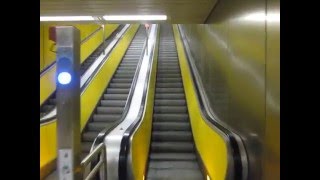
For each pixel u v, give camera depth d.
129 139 3.81
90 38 9.04
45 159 4.42
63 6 4.73
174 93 7.76
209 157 4.19
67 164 1.91
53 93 6.80
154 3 4.64
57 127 1.92
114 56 8.80
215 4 4.79
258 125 2.67
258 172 2.66
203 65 6.50
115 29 11.59
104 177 3.31
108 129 4.27
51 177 4.40
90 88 6.46
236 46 3.58
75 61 1.94
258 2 2.68
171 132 6.30
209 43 5.66
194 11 5.22
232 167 3.02
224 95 4.30
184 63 8.34
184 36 10.57
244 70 3.20
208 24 5.70
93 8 4.91
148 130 5.71
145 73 7.36
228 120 4.02
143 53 9.16
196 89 6.18
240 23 3.37
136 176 3.88
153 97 7.24
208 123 4.32
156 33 11.98
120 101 7.17
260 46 2.62
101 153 3.27
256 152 2.73
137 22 6.06
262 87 2.55
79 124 1.99
